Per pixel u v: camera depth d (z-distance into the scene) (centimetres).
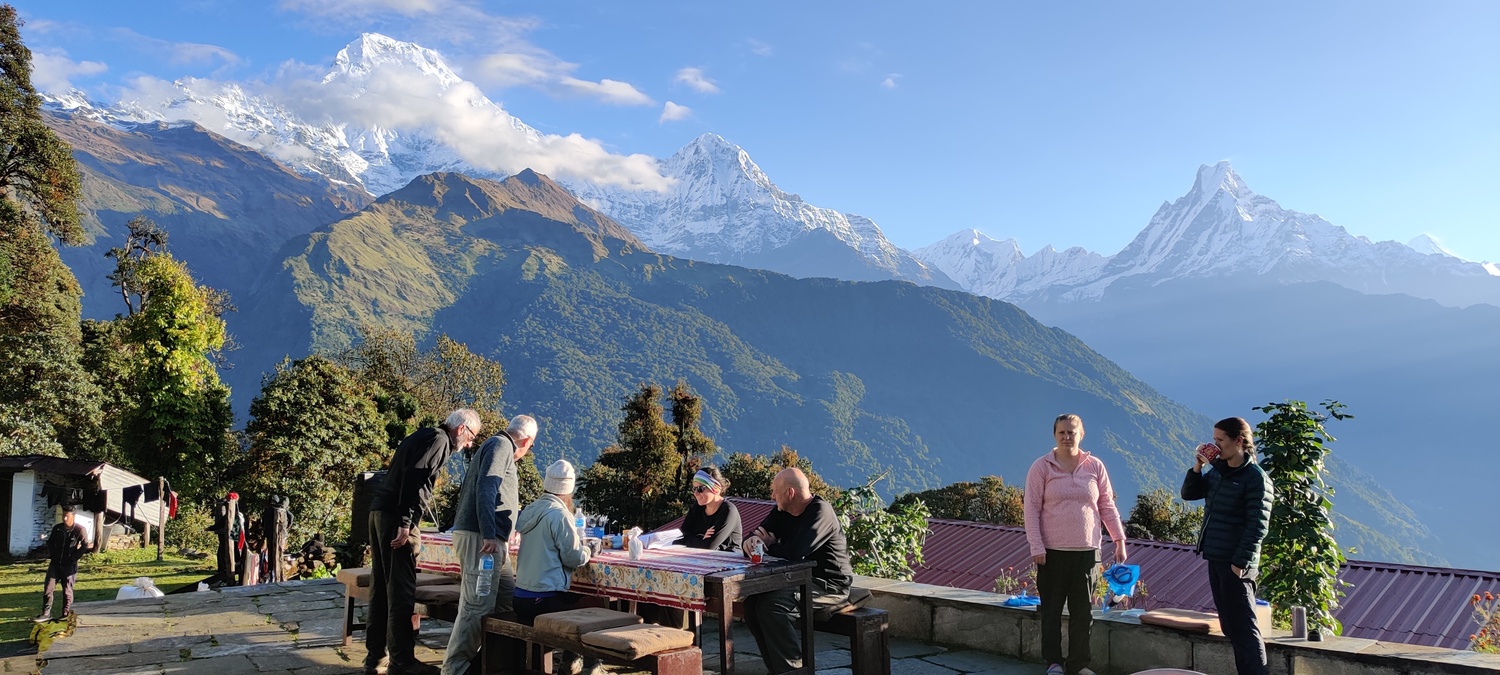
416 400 5306
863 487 1406
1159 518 7181
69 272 5512
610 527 6856
